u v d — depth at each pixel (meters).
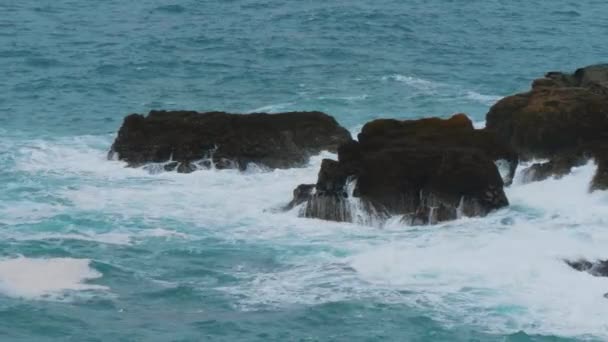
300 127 54.66
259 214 47.31
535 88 56.06
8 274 40.34
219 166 52.81
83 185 51.03
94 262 41.62
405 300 38.41
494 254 41.78
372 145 48.66
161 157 53.44
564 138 52.06
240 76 76.88
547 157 52.25
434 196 46.34
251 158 53.03
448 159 46.78
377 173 46.88
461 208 46.38
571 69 82.50
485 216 46.50
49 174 52.72
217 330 36.84
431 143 48.84
